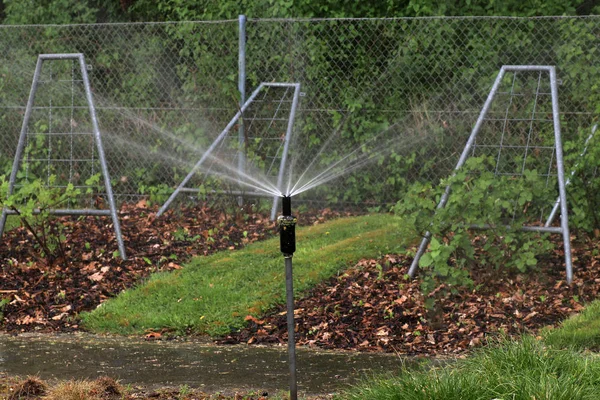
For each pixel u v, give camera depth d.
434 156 11.52
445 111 11.37
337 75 11.77
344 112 11.86
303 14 11.85
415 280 8.51
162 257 9.57
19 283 8.77
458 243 7.91
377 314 7.68
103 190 12.27
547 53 10.91
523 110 10.99
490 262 8.21
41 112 12.22
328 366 6.40
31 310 8.13
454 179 8.25
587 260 9.02
